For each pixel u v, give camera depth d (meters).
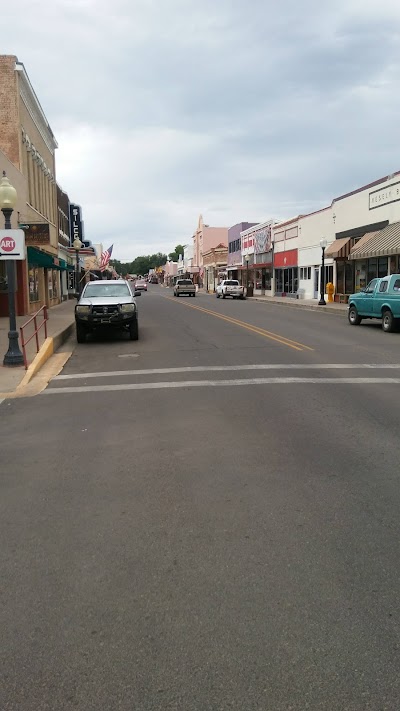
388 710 2.63
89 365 13.20
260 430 7.34
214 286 77.50
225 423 7.71
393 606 3.44
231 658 2.99
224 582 3.73
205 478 5.62
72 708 2.68
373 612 3.38
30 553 4.20
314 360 13.09
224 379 10.91
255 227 55.34
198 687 2.79
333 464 5.98
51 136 35.69
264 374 11.37
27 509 5.00
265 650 3.05
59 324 21.31
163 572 3.88
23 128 26.09
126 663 2.97
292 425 7.55
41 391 10.36
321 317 25.69
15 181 22.67
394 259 28.11
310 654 3.01
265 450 6.48
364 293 20.97
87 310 17.08
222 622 3.30
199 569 3.90
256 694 2.74
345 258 32.53
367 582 3.71
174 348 15.49
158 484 5.50
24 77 25.41
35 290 29.33
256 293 56.59
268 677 2.85
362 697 2.71
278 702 2.69
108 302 17.12
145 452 6.52
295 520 4.64
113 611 3.44
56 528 4.61
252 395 9.47
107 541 4.36
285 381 10.62
